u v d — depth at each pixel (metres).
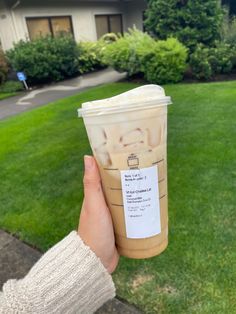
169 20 8.62
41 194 3.31
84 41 13.14
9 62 10.53
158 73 8.02
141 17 15.28
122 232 0.72
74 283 0.61
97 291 0.64
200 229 2.43
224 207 2.66
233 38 8.71
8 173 3.90
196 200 2.79
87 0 13.38
